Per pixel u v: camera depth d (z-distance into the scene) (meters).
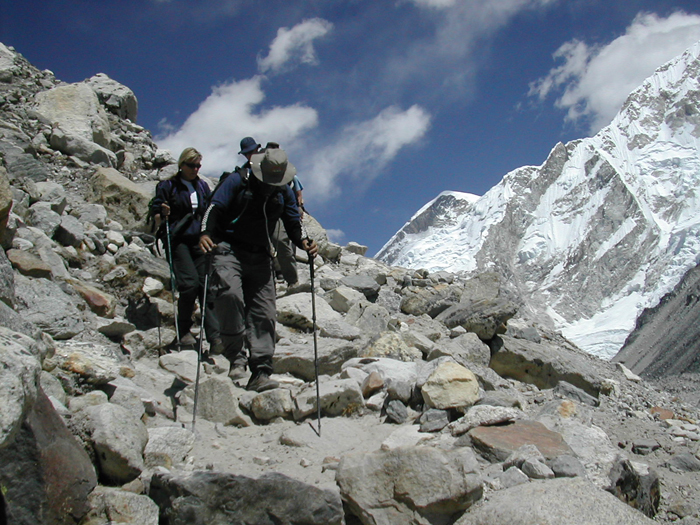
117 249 9.47
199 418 5.53
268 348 5.83
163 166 15.18
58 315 6.40
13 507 3.30
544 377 7.52
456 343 7.81
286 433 5.15
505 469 4.57
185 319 7.43
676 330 130.00
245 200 5.59
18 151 11.41
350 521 4.09
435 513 3.93
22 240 7.75
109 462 4.04
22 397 3.10
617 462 4.64
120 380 5.50
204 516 3.65
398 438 5.12
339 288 9.53
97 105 14.83
